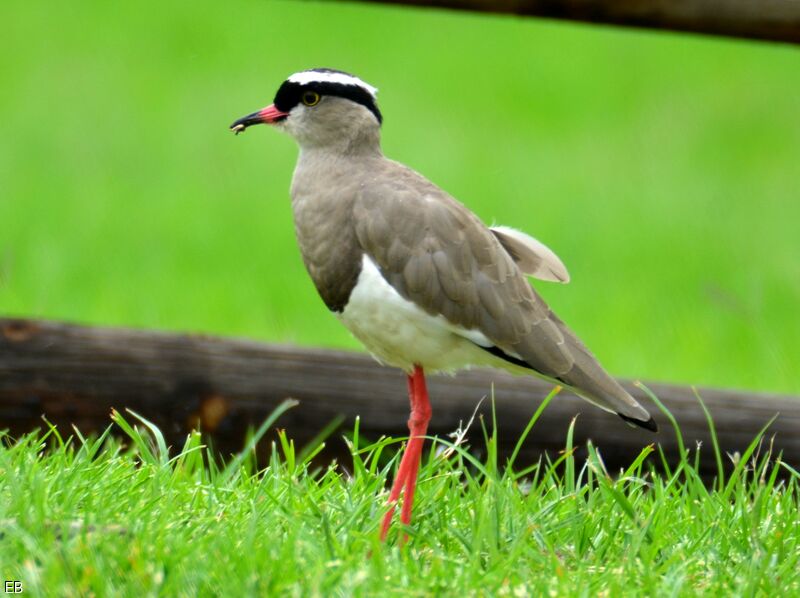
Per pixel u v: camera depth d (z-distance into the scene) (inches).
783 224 971.9
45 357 458.0
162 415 462.9
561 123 1145.4
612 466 475.8
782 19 488.1
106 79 1170.6
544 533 371.6
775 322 803.4
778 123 1163.9
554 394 430.3
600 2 492.1
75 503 362.6
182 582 323.9
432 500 389.4
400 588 330.3
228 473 403.9
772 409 473.1
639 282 860.0
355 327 398.9
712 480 472.7
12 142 1043.3
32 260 837.2
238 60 1218.6
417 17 1354.6
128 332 466.3
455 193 982.4
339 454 473.1
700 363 720.3
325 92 414.9
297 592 320.8
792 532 382.0
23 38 1256.8
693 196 1015.6
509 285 391.9
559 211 968.3
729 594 340.2
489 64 1258.6
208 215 940.0
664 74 1259.8
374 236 386.0
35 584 313.4
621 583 341.4
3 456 379.6
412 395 403.9
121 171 1008.2
